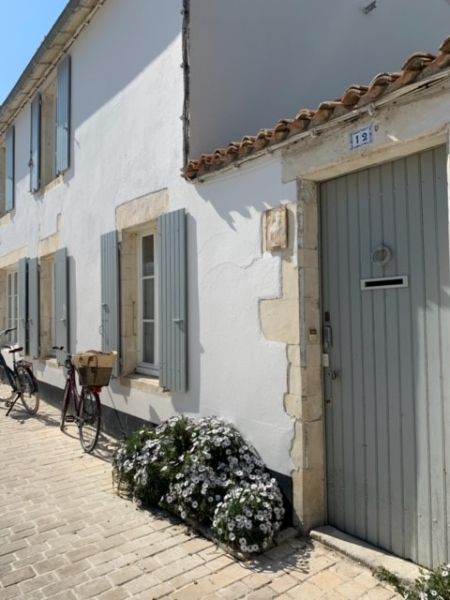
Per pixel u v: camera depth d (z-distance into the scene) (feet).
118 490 13.01
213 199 12.80
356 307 9.79
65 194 22.31
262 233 11.26
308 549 9.68
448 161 7.67
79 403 18.16
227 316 12.29
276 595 8.23
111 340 17.56
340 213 10.11
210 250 12.89
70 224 21.74
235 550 9.59
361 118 8.93
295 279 10.41
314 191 10.48
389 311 9.18
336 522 10.20
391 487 9.12
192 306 13.53
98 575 8.98
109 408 18.02
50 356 25.67
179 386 13.76
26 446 17.43
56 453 16.55
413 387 8.76
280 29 15.99
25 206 27.94
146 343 17.33
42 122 25.39
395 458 9.05
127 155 17.07
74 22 19.99
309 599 8.09
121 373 17.15
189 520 10.84
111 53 18.31
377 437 9.39
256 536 9.51
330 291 10.32
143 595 8.33
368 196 9.55
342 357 10.07
